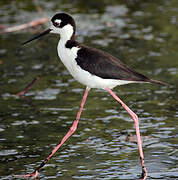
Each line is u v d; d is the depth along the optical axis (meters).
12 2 21.28
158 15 19.78
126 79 9.33
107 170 9.17
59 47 9.77
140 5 21.11
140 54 16.09
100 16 19.73
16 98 13.07
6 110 12.27
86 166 9.35
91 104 12.73
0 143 10.45
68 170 9.20
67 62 9.65
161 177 8.84
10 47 17.00
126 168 9.25
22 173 9.09
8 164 9.50
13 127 11.29
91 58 9.40
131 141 10.51
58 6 20.69
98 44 16.89
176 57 15.84
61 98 13.10
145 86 14.00
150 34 17.97
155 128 11.15
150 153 9.90
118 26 18.80
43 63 15.72
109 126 11.35
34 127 11.30
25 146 10.32
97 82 9.51
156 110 12.17
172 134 10.80
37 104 12.68
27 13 19.80
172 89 13.54
